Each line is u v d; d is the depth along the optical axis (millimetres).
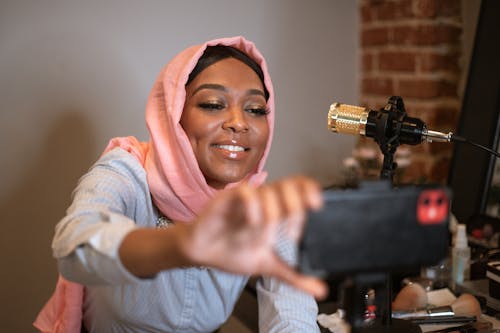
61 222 795
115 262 646
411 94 1816
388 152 1016
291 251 1146
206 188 1108
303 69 1937
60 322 1172
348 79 2025
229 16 1800
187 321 1153
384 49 1905
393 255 499
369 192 493
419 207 501
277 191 436
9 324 1706
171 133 1106
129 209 1072
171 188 1113
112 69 1678
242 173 1122
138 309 1117
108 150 1200
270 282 1186
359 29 2012
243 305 1502
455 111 1827
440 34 1746
